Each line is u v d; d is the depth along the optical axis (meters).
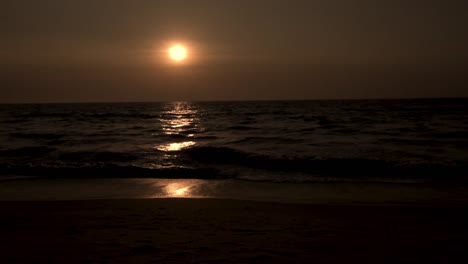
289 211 9.03
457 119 45.94
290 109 89.69
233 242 6.38
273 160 17.77
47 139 27.98
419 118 48.53
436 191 11.88
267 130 34.62
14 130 35.62
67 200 10.77
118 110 95.69
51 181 13.95
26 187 12.96
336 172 15.57
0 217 8.39
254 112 75.81
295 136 28.92
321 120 47.50
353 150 20.97
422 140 25.25
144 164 17.75
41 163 17.52
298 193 11.81
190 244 6.25
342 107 96.81
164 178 14.55
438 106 91.31
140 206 9.59
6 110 97.44
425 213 8.86
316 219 8.23
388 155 19.12
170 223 7.79
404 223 7.91
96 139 27.69
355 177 14.59
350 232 7.15
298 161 17.39
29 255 5.70
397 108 82.44
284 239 6.62
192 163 18.12
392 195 11.37
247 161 18.28
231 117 58.06
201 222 7.88
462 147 21.91
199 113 73.94
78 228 7.36
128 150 21.86
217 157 19.45
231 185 13.18
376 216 8.54
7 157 19.64
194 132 33.34
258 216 8.48
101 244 6.23
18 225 7.64
